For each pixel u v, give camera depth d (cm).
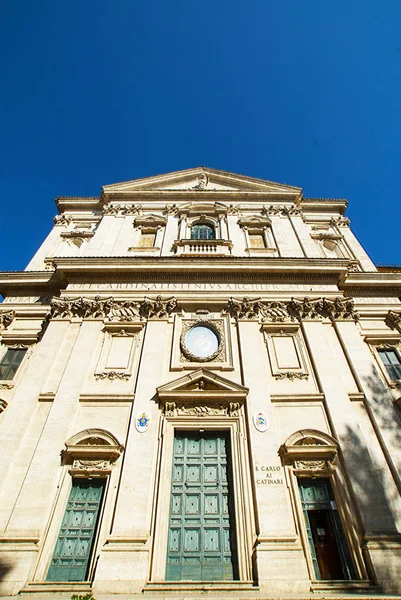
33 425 1177
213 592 845
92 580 879
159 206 2206
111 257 1623
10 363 1458
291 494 1032
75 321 1478
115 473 1062
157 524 967
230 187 2428
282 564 882
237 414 1194
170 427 1166
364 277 1725
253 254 1825
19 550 905
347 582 880
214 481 1093
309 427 1171
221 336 1431
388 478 1065
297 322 1492
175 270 1619
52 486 1025
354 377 1330
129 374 1303
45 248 2058
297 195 2284
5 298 1712
